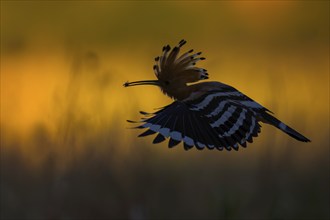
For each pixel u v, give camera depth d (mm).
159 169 24844
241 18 46062
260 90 34875
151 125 12484
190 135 12328
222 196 22094
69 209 22266
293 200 23250
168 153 26656
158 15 45719
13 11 44531
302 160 26047
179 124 12531
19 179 23828
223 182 24609
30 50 41156
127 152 23688
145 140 24188
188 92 13852
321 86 34531
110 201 22594
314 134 27188
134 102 25781
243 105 13117
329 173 24938
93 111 23984
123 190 22781
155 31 45312
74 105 23219
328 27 44812
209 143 12234
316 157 26203
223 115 12766
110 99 28688
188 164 25906
